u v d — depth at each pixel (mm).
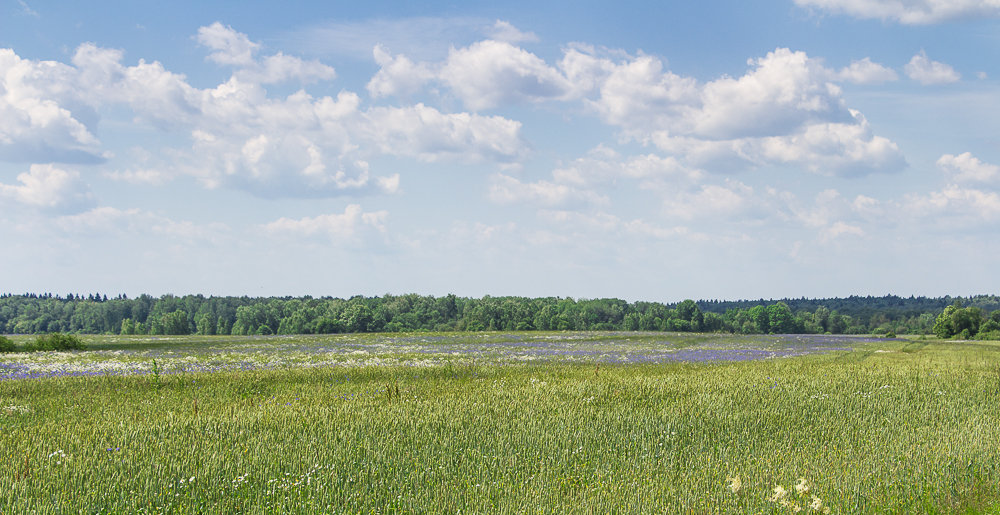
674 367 32500
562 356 41188
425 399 19125
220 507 9305
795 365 33250
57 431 14188
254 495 9820
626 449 13141
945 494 9914
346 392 21531
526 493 9984
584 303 158875
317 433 13906
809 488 9852
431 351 45750
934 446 12695
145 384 22812
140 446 12609
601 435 14031
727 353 46281
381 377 26141
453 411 16406
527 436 13719
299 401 19328
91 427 14656
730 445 13547
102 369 29891
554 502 9648
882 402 18547
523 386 22703
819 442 13836
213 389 22062
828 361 37781
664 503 9594
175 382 23438
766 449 13094
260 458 11656
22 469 10578
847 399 18953
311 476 10664
